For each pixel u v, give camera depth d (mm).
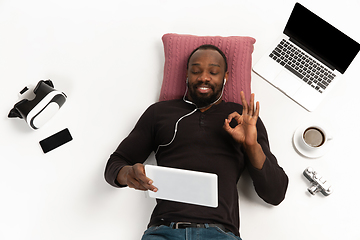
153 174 1404
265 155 1660
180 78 2041
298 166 1967
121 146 1775
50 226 1869
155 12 2453
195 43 2080
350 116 2098
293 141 2012
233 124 1707
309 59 2182
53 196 1937
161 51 2338
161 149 1734
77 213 1895
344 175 1939
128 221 1871
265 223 1821
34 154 2047
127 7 2467
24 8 2461
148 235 1502
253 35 2350
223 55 1910
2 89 2227
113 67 2293
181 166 1616
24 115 1982
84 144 2074
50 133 2104
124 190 1934
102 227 1860
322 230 1808
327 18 2396
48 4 2471
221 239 1442
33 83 2240
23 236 1847
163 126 1737
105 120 2141
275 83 2160
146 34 2393
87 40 2377
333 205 1863
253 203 1859
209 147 1642
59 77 2268
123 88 2230
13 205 1917
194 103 1834
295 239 1791
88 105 2184
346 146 2012
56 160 2031
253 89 2176
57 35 2393
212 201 1414
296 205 1862
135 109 2176
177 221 1495
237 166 1658
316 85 2133
